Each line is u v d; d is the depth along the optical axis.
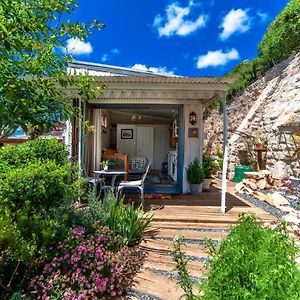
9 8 1.79
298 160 6.94
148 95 6.64
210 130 14.58
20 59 2.09
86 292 2.51
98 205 4.02
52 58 2.25
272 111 8.53
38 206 3.90
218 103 13.38
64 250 2.79
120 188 5.50
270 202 5.82
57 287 2.49
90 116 7.08
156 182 8.03
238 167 9.42
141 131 11.04
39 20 2.08
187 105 7.14
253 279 1.33
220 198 6.49
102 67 8.49
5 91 1.83
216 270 1.55
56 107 2.13
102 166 6.93
